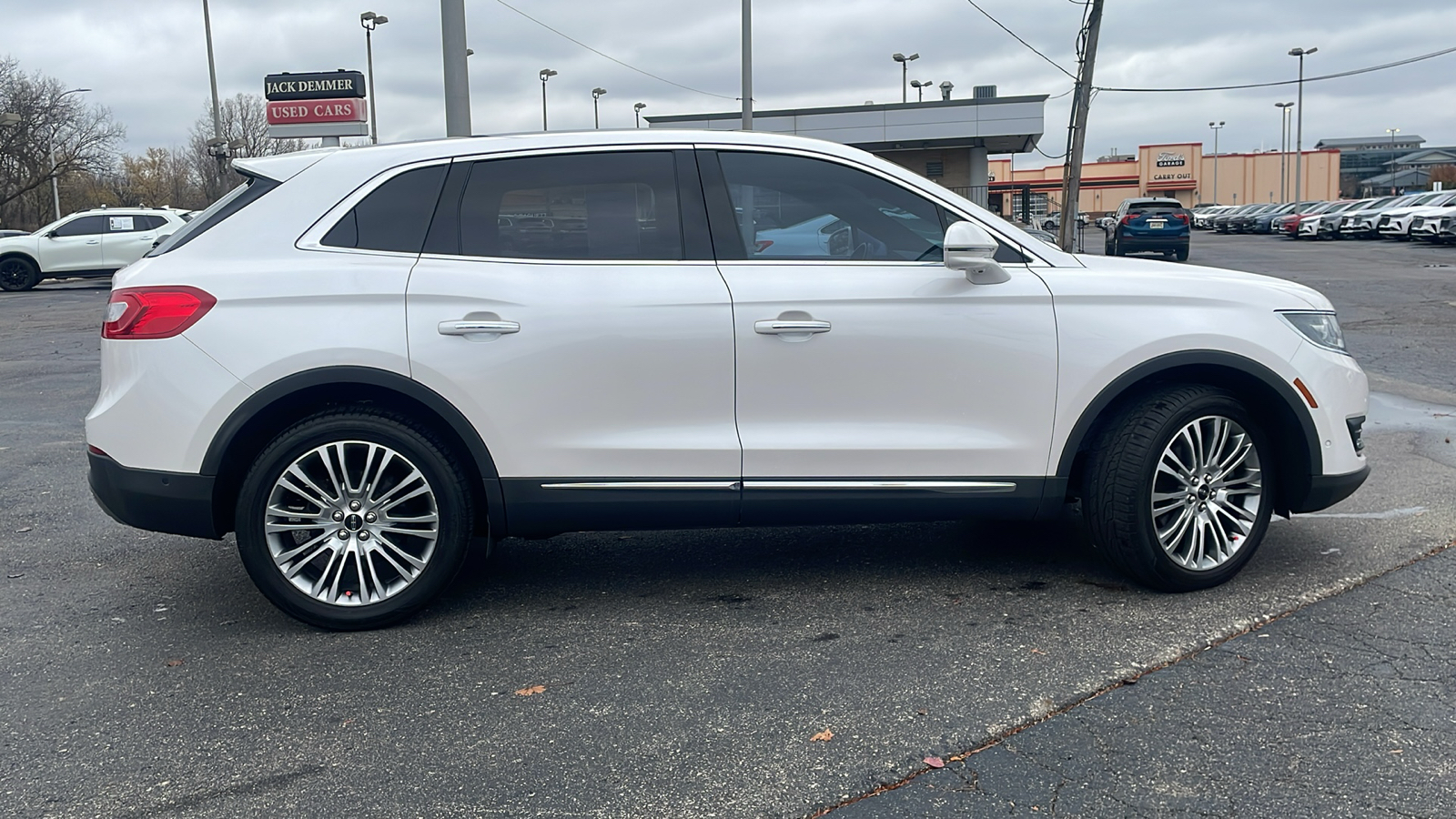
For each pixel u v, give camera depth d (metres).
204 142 66.19
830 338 3.86
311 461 3.79
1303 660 3.46
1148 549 4.00
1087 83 22.17
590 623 3.93
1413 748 2.89
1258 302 4.10
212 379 3.67
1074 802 2.66
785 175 4.01
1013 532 5.01
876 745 2.96
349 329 3.70
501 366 3.76
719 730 3.07
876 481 3.92
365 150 3.95
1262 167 89.06
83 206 68.06
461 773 2.86
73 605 4.22
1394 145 137.00
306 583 3.84
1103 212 90.31
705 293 3.84
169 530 3.76
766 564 4.59
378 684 3.43
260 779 2.85
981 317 3.92
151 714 3.24
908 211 4.03
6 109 51.22
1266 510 4.16
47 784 2.83
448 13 10.22
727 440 3.86
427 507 3.88
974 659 3.53
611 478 3.86
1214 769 2.80
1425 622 3.75
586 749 2.98
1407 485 5.64
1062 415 3.97
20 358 12.08
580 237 3.92
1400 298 16.48
